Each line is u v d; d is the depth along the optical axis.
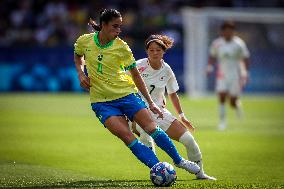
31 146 38.97
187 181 26.52
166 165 24.70
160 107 27.92
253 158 34.44
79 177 27.84
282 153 36.47
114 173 29.28
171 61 86.25
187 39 83.94
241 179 27.69
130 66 24.94
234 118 59.62
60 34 96.12
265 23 85.44
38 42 95.00
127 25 94.44
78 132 46.81
